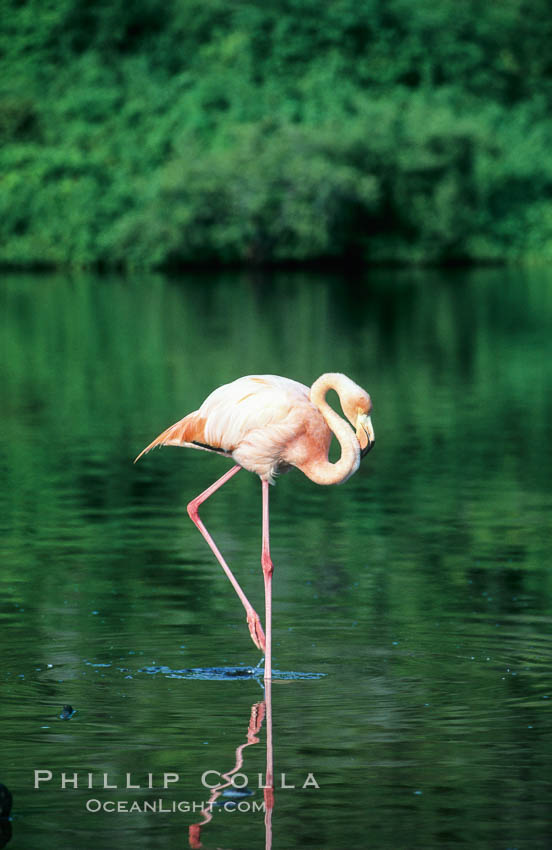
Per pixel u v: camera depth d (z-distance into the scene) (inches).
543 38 2869.1
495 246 2418.8
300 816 205.8
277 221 2261.3
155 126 2466.8
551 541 414.3
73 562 386.3
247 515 461.7
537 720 249.0
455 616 324.8
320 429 302.5
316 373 874.1
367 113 2340.1
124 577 367.6
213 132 2437.3
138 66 2615.7
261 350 1031.0
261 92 2500.0
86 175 2353.6
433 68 2674.7
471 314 1374.3
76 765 227.6
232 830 201.0
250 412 300.5
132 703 260.1
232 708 257.1
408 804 210.1
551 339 1115.9
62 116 2507.4
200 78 2566.4
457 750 233.5
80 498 489.7
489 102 2691.9
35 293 1748.3
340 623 319.6
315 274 2180.1
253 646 300.8
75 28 2691.9
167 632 311.7
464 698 262.1
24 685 271.1
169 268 2329.0
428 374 884.6
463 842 195.9
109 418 693.9
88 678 275.9
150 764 228.2
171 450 606.2
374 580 363.9
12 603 337.7
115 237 2288.4
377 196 2258.9
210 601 341.4
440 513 462.6
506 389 811.4
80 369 917.8
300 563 386.0
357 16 2647.6
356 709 256.4
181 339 1126.4
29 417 700.0
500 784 217.9
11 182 2327.8
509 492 500.7
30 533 427.8
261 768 226.1
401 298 1619.1
